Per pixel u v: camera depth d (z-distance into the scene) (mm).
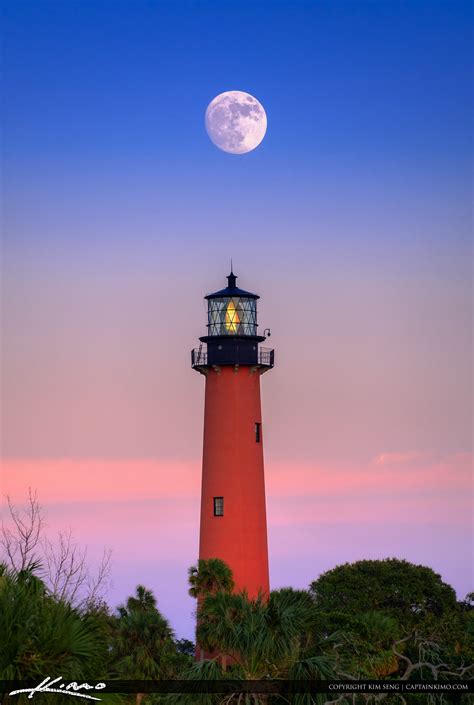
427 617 91938
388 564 113875
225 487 97062
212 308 99750
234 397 98000
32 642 33281
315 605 63344
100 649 35000
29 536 41406
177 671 73125
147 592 80000
